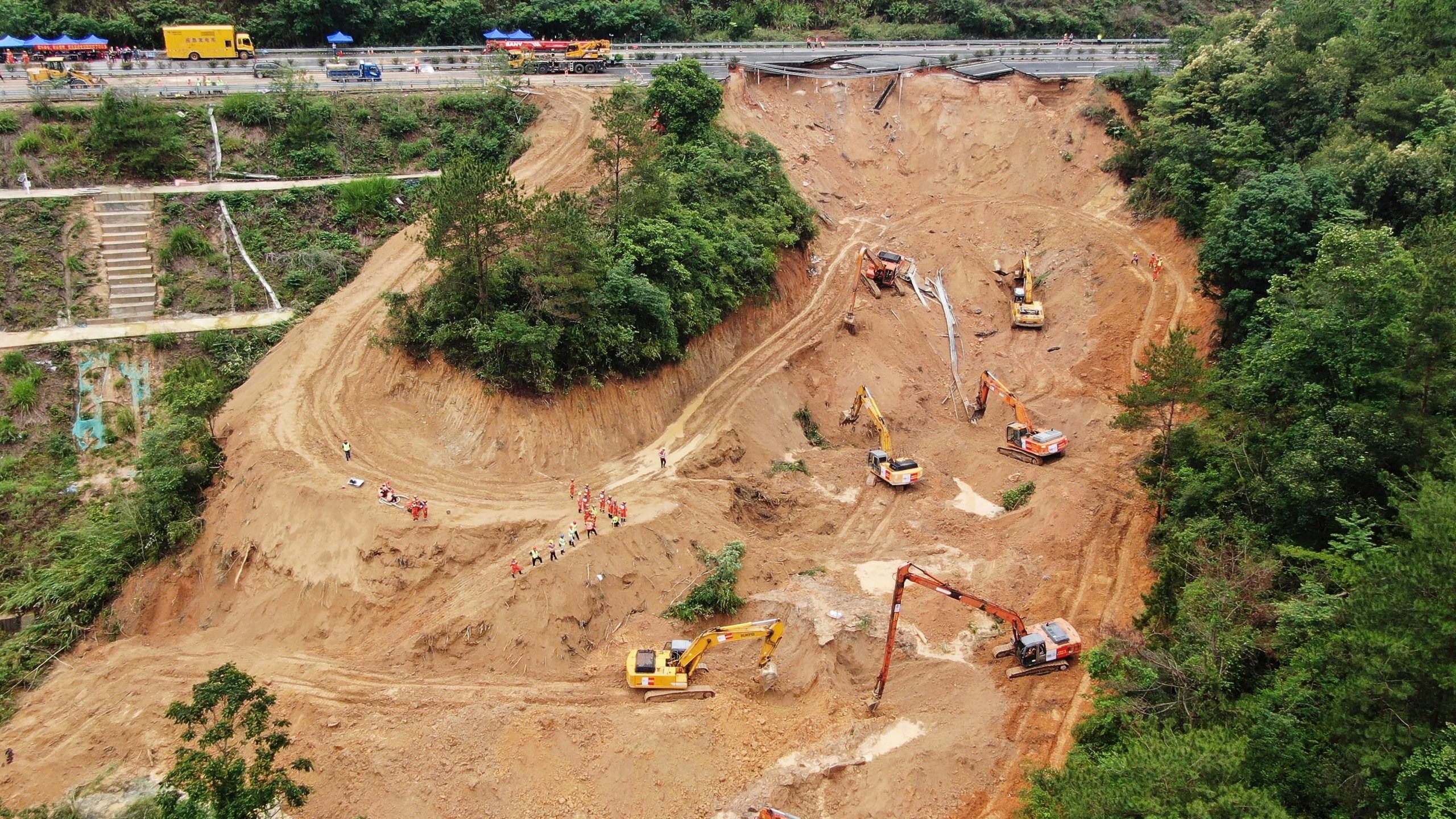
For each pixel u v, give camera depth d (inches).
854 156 3243.1
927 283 2837.1
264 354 2113.7
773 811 1321.4
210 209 2340.1
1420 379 1456.7
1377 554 1213.7
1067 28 4119.1
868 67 3390.7
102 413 1964.8
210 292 2188.7
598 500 1865.2
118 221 2260.1
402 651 1551.4
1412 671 999.0
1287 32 2935.5
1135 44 3863.2
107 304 2119.8
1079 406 2358.5
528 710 1485.0
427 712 1471.5
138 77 2785.4
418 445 1913.1
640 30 3604.8
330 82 2834.6
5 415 1902.1
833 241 2940.5
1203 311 2475.4
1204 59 2960.1
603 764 1418.6
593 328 2057.1
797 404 2357.3
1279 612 1355.8
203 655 1588.3
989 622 1707.7
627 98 2635.3
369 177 2490.2
